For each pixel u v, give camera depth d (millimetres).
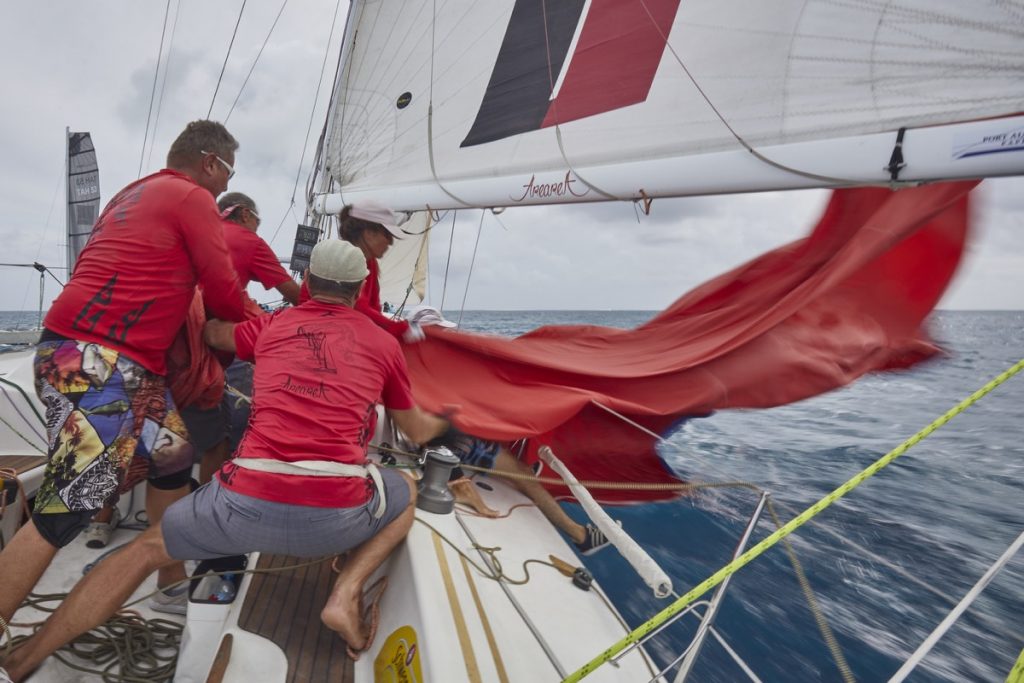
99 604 1181
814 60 1570
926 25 1368
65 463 1250
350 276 1390
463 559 1514
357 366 1321
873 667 1781
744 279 2133
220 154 1585
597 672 1329
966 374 6188
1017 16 1238
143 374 1354
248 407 2156
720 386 1886
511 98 2561
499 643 1303
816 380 1812
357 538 1312
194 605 1337
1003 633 1993
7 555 1218
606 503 2217
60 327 1304
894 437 4293
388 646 1308
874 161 1442
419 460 2205
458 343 2174
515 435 1820
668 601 2092
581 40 2248
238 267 1995
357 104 3543
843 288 1800
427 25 3014
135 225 1338
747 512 2771
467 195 2730
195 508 1209
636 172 1992
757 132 1688
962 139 1304
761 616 2006
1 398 2121
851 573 2326
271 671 1276
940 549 2592
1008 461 3969
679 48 1885
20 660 1206
